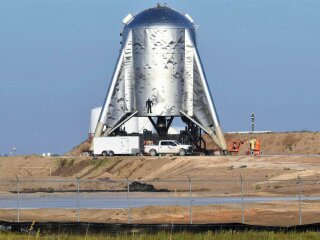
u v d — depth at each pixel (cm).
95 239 19600
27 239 19438
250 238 19838
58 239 19438
